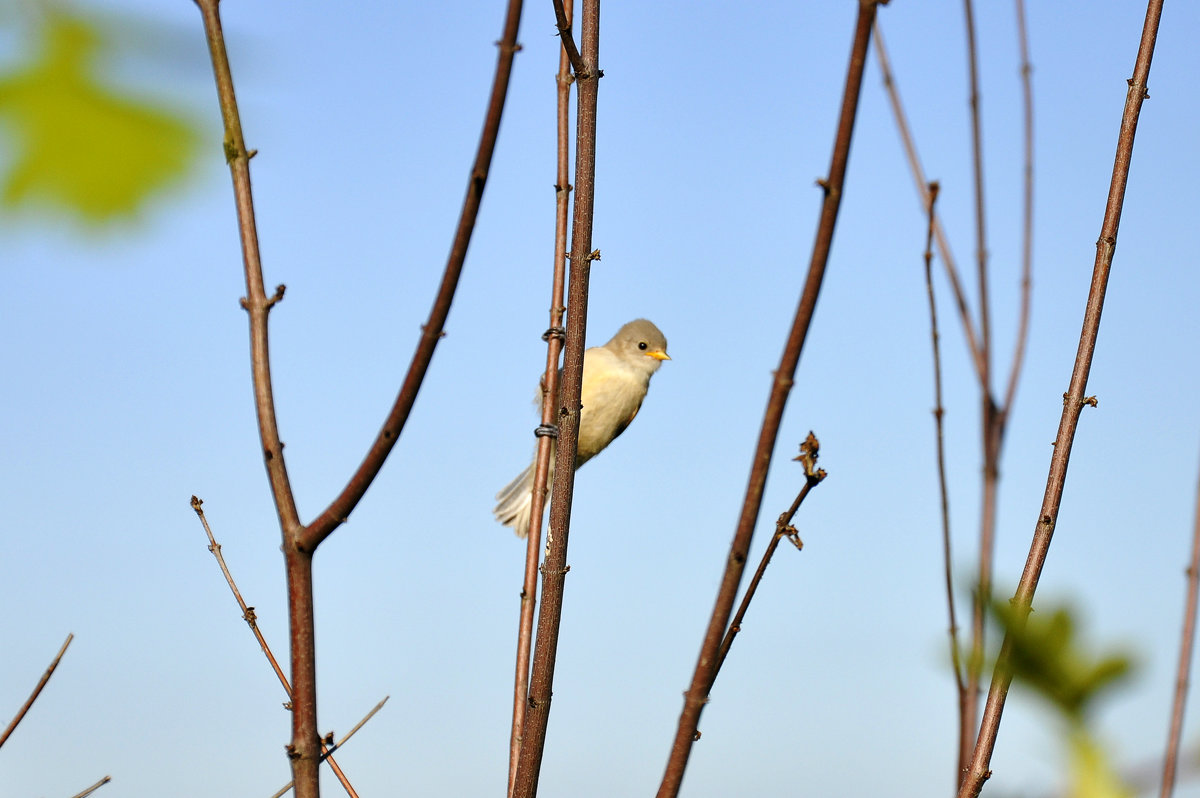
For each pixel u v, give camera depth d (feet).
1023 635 5.94
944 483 26.99
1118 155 24.08
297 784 19.08
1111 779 5.75
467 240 19.72
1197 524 23.77
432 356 19.58
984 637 6.15
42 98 4.99
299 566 19.76
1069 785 5.78
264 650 26.32
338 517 19.66
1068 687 5.83
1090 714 5.84
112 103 5.04
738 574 17.10
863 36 14.48
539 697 22.08
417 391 19.47
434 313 19.67
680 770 17.93
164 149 5.10
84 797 22.93
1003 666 5.98
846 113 14.66
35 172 4.97
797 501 18.61
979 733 19.53
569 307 23.77
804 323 15.67
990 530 28.66
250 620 26.58
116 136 5.01
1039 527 22.56
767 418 16.17
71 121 4.99
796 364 15.88
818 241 15.16
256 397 20.11
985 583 6.20
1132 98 24.20
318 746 19.35
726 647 18.54
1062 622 5.95
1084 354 23.29
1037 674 5.86
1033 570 22.38
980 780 19.19
